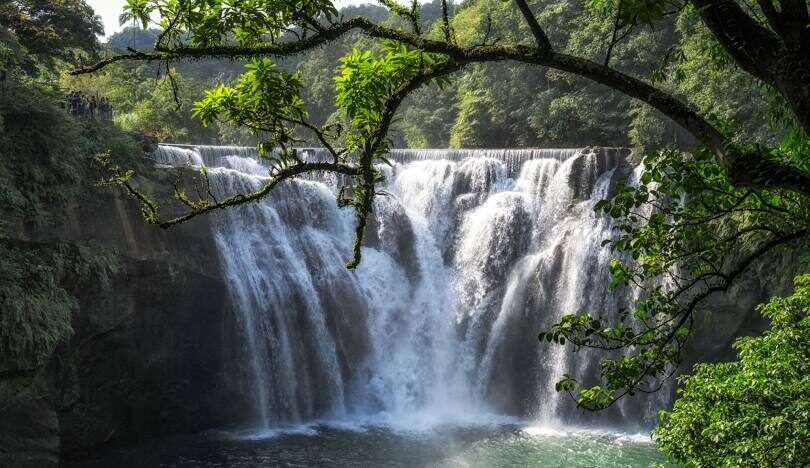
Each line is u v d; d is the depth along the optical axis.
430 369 40.03
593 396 9.34
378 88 7.61
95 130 30.38
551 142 64.06
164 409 32.12
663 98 5.89
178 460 29.09
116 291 29.28
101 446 30.06
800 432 11.55
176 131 79.56
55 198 27.45
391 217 41.81
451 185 44.25
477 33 66.31
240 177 35.88
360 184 7.80
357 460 29.27
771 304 15.34
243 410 34.16
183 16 7.20
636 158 41.03
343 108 7.88
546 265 39.22
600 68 6.10
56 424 26.22
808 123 5.14
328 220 39.50
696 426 13.88
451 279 42.19
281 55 7.15
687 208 9.22
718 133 5.73
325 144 7.65
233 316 33.44
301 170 7.51
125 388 30.52
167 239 31.12
